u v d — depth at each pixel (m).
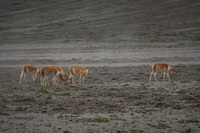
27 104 56.72
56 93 66.81
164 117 45.25
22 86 79.50
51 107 53.75
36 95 65.31
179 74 88.94
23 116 47.28
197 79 82.75
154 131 38.75
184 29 194.50
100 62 126.62
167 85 75.06
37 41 189.50
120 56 136.88
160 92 66.00
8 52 162.12
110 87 73.94
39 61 135.88
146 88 71.25
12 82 88.06
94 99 59.66
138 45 160.88
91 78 91.94
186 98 57.94
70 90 71.06
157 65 82.94
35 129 40.28
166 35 182.00
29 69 85.94
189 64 114.00
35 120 44.78
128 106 53.25
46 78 79.94
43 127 41.12
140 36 184.12
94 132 38.66
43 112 49.81
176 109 50.06
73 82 82.31
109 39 181.50
